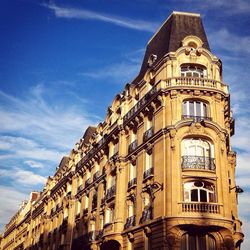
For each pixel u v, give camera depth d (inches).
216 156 1085.8
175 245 958.4
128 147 1355.8
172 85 1165.7
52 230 2183.8
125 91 1525.6
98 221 1465.3
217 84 1189.1
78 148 2084.2
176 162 1062.4
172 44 1325.0
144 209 1142.3
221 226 968.9
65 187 2129.7
